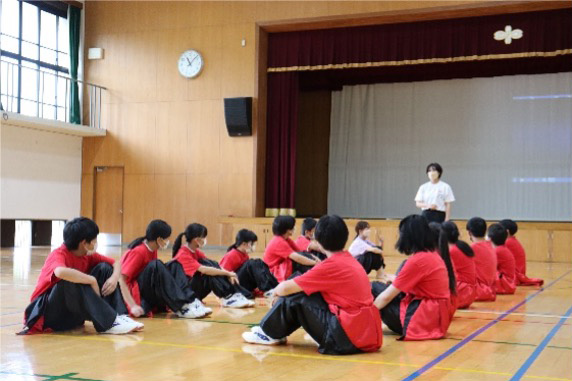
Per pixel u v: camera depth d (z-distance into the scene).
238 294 5.28
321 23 13.65
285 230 5.98
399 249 3.85
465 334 4.02
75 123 15.26
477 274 5.91
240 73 14.33
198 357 3.24
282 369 2.99
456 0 12.56
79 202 15.65
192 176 14.71
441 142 16.16
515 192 15.44
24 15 14.43
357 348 3.38
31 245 14.81
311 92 17.50
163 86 15.00
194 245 5.25
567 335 4.02
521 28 12.57
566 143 15.03
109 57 15.44
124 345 3.54
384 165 16.72
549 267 10.61
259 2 14.13
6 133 13.98
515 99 15.48
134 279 4.61
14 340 3.64
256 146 14.20
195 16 14.74
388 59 13.48
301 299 3.40
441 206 8.09
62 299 3.77
